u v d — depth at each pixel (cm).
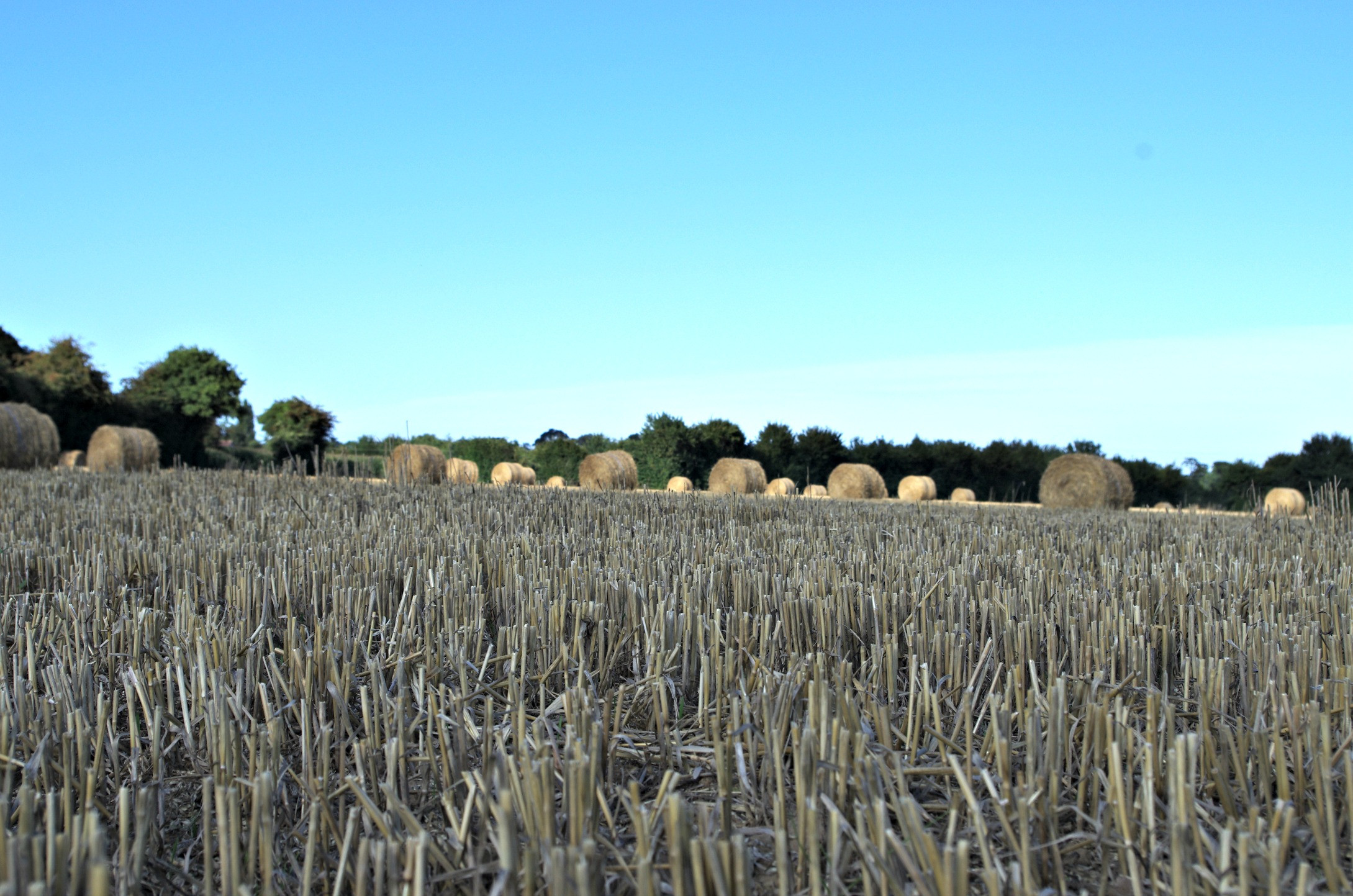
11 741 206
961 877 139
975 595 330
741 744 204
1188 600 340
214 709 206
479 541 443
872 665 250
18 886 131
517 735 194
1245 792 195
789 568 374
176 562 384
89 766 207
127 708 247
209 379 3266
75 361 2856
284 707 219
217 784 195
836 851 153
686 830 144
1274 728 201
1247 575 381
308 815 196
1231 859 170
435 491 888
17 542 453
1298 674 237
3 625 288
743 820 196
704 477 2672
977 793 197
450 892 166
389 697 223
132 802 196
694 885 145
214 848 195
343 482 954
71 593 331
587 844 136
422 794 209
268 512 627
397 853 150
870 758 179
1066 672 264
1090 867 183
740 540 504
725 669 247
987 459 2902
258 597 328
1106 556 470
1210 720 221
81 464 2217
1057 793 182
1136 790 194
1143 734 222
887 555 404
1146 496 2738
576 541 466
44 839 154
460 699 225
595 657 279
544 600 297
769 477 2781
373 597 309
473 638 282
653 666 250
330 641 259
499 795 159
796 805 183
